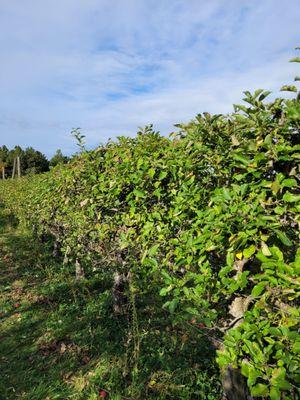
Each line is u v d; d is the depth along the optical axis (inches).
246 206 89.5
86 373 167.9
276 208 85.0
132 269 186.4
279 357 76.9
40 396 153.3
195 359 168.6
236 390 106.3
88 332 203.5
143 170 155.9
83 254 258.8
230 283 94.0
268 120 89.7
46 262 362.3
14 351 195.0
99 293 262.1
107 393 151.1
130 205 182.2
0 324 229.0
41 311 242.8
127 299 217.2
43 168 2812.5
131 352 176.4
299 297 84.9
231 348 89.0
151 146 176.1
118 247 201.6
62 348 190.5
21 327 221.6
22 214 557.6
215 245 99.3
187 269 127.8
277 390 74.5
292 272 77.1
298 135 86.4
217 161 108.3
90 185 222.1
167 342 181.8
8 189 788.0
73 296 262.7
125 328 198.8
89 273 304.0
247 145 93.2
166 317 204.4
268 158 87.0
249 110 92.0
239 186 93.6
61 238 330.0
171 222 144.8
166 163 151.7
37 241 440.8
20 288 294.5
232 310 104.8
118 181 181.3
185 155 137.3
